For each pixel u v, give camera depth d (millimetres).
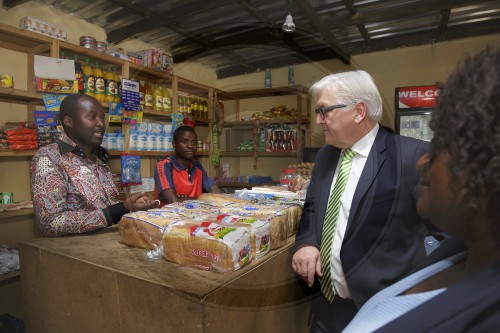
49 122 2312
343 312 479
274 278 640
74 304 809
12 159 2553
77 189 1272
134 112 1522
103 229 1122
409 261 379
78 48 2463
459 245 300
